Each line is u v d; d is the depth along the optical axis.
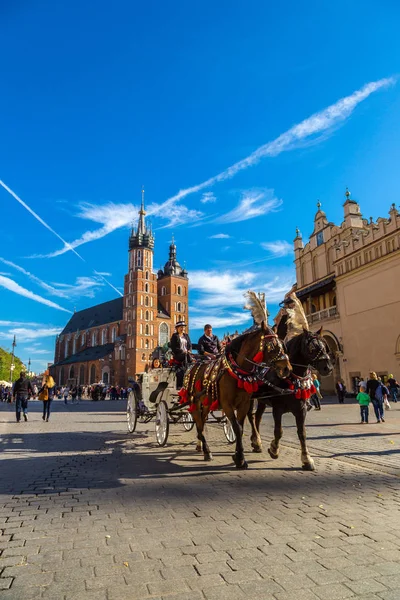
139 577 3.13
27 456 8.43
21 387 17.73
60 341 138.75
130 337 103.00
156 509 4.78
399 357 27.80
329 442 10.26
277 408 7.74
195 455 8.38
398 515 4.55
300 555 3.51
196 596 2.85
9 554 3.55
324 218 39.22
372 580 3.08
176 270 119.75
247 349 6.94
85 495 5.40
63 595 2.87
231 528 4.14
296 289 42.31
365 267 31.11
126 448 9.43
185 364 9.98
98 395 62.53
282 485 5.86
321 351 7.04
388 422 15.30
